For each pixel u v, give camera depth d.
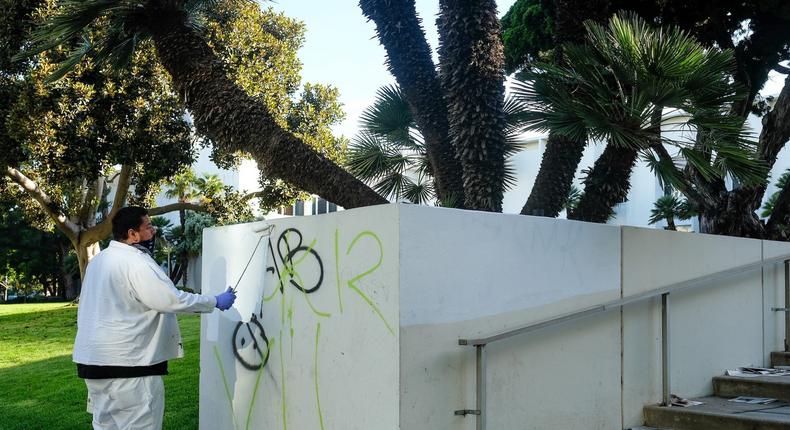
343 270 4.06
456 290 3.96
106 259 4.30
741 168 5.86
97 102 17.50
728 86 5.81
